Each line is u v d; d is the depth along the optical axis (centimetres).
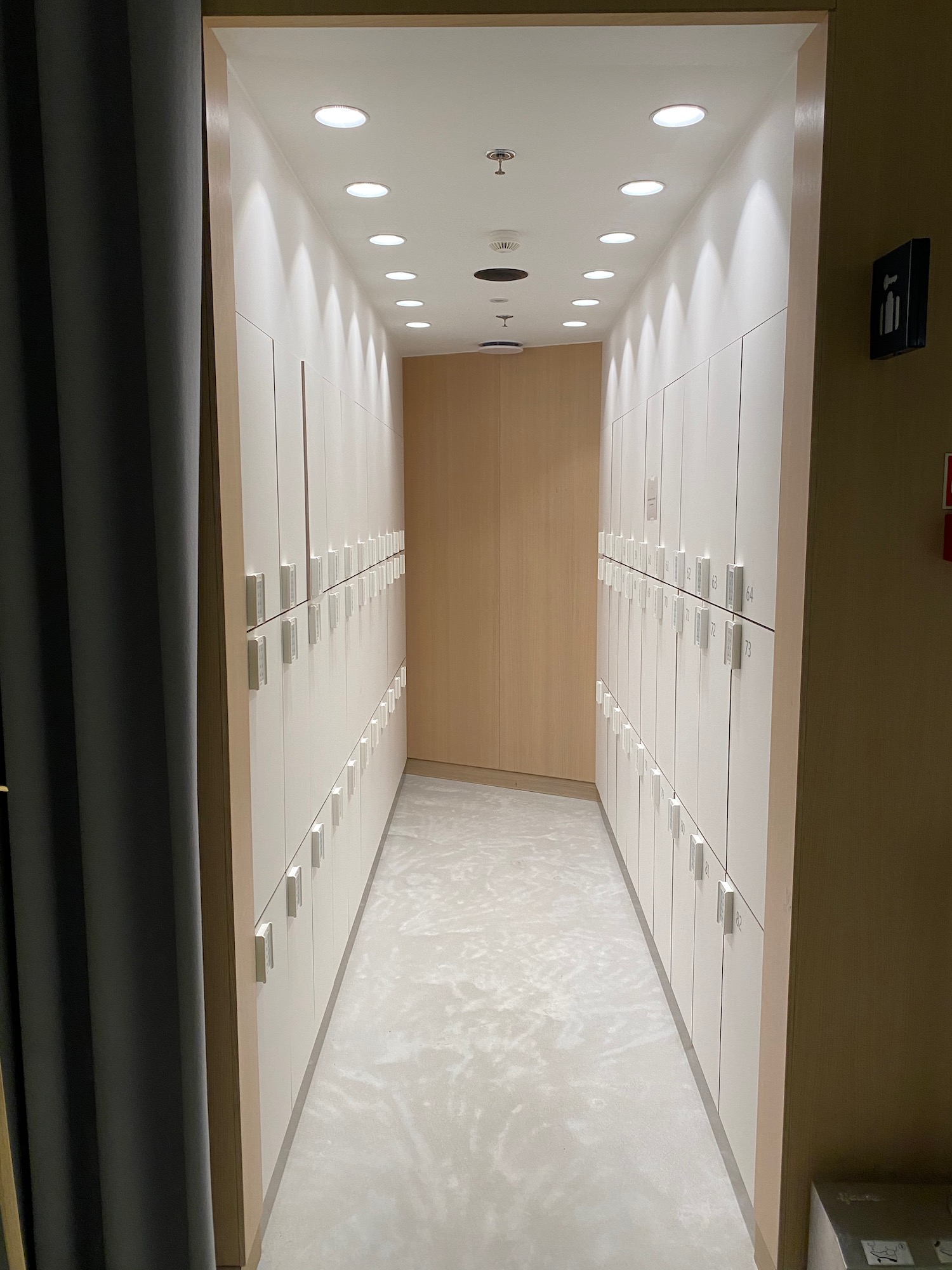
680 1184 250
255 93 214
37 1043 179
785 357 206
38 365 174
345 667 352
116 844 177
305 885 279
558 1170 255
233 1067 204
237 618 202
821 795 197
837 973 201
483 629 599
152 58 159
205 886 200
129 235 171
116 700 175
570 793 586
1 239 161
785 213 208
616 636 475
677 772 324
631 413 424
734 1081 248
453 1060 306
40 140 169
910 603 192
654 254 352
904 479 190
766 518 222
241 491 207
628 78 208
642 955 378
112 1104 183
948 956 200
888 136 182
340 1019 331
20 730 172
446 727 620
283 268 252
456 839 512
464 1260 223
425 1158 259
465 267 368
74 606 170
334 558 326
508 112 226
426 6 177
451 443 591
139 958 184
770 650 219
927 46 180
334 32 185
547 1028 325
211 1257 187
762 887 225
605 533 512
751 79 209
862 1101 204
